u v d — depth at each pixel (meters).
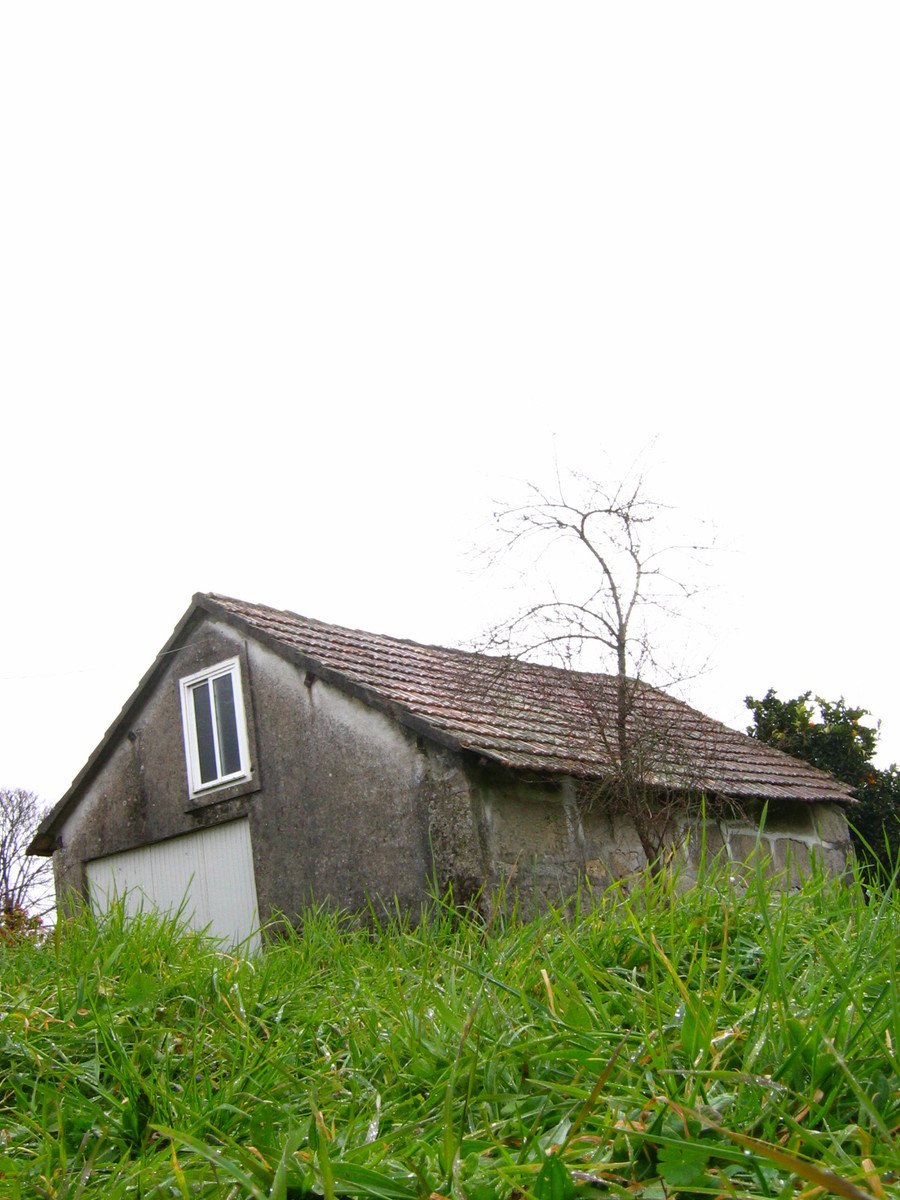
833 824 12.77
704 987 2.91
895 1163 1.77
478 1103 2.46
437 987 3.47
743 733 13.93
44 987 3.97
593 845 9.67
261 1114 2.58
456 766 9.24
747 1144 1.63
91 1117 2.81
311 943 4.91
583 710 9.62
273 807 11.02
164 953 4.38
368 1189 1.94
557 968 3.23
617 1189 1.84
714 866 4.09
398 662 11.83
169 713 12.62
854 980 2.63
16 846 28.22
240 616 11.66
